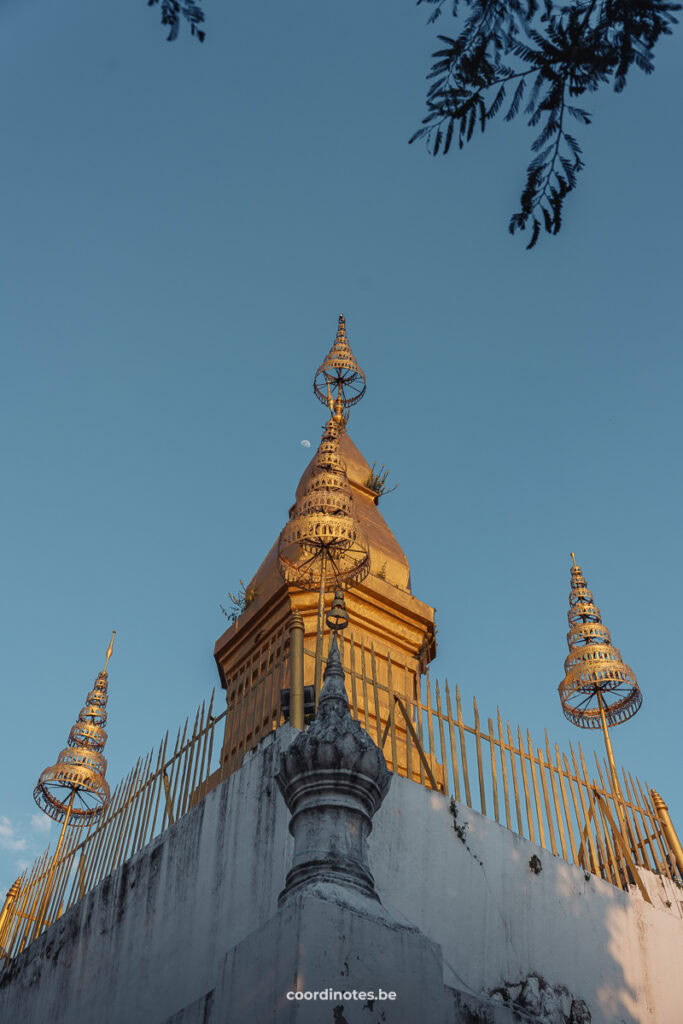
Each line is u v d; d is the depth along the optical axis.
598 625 19.28
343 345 30.25
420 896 11.53
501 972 11.59
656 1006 12.58
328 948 8.14
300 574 20.75
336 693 10.07
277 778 9.85
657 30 6.72
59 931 14.34
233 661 24.00
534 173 7.16
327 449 18.14
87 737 21.86
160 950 12.01
